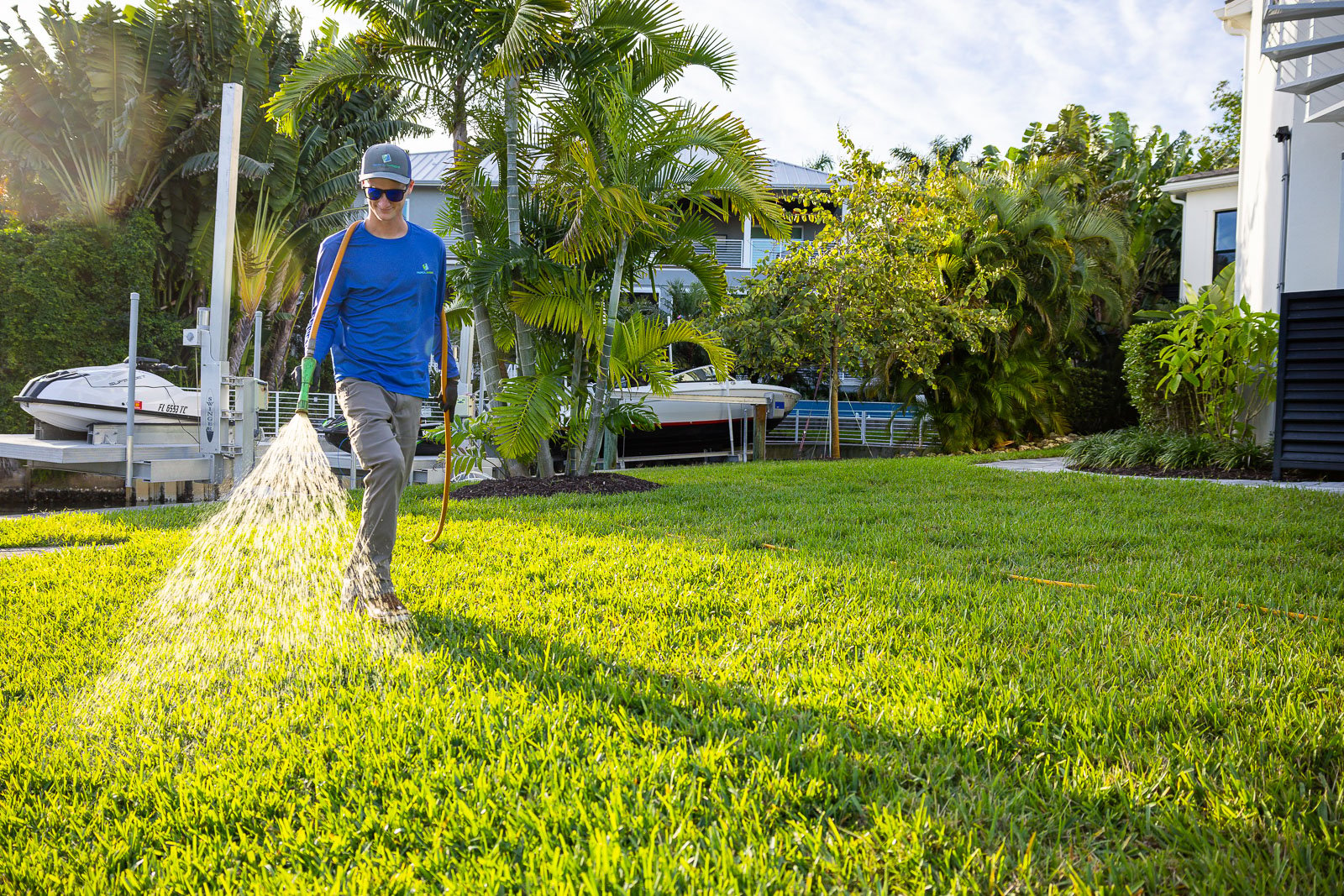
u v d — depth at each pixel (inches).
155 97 773.9
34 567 165.2
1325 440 320.5
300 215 904.3
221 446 404.8
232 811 68.7
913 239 600.4
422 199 983.6
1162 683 90.2
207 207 813.9
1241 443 373.4
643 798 68.6
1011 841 61.7
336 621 120.8
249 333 832.3
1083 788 68.2
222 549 179.6
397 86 321.7
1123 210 932.0
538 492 297.9
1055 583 143.1
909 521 212.7
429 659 102.3
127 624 121.0
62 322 681.0
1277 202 384.8
